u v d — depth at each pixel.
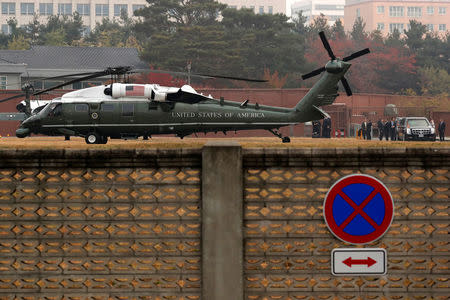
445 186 26.33
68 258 26.92
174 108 73.00
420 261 26.62
